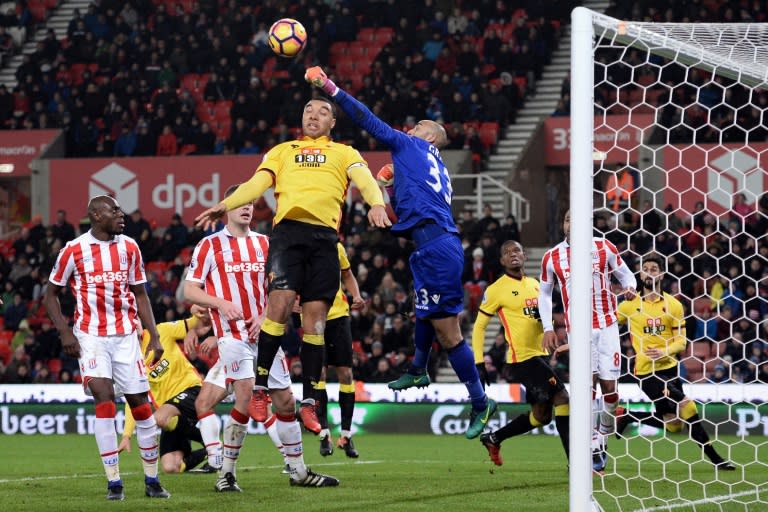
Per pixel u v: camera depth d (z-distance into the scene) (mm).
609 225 50688
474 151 60344
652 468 27281
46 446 38500
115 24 72938
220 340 21844
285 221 19672
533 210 61312
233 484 21453
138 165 61312
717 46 19750
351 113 19391
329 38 70000
